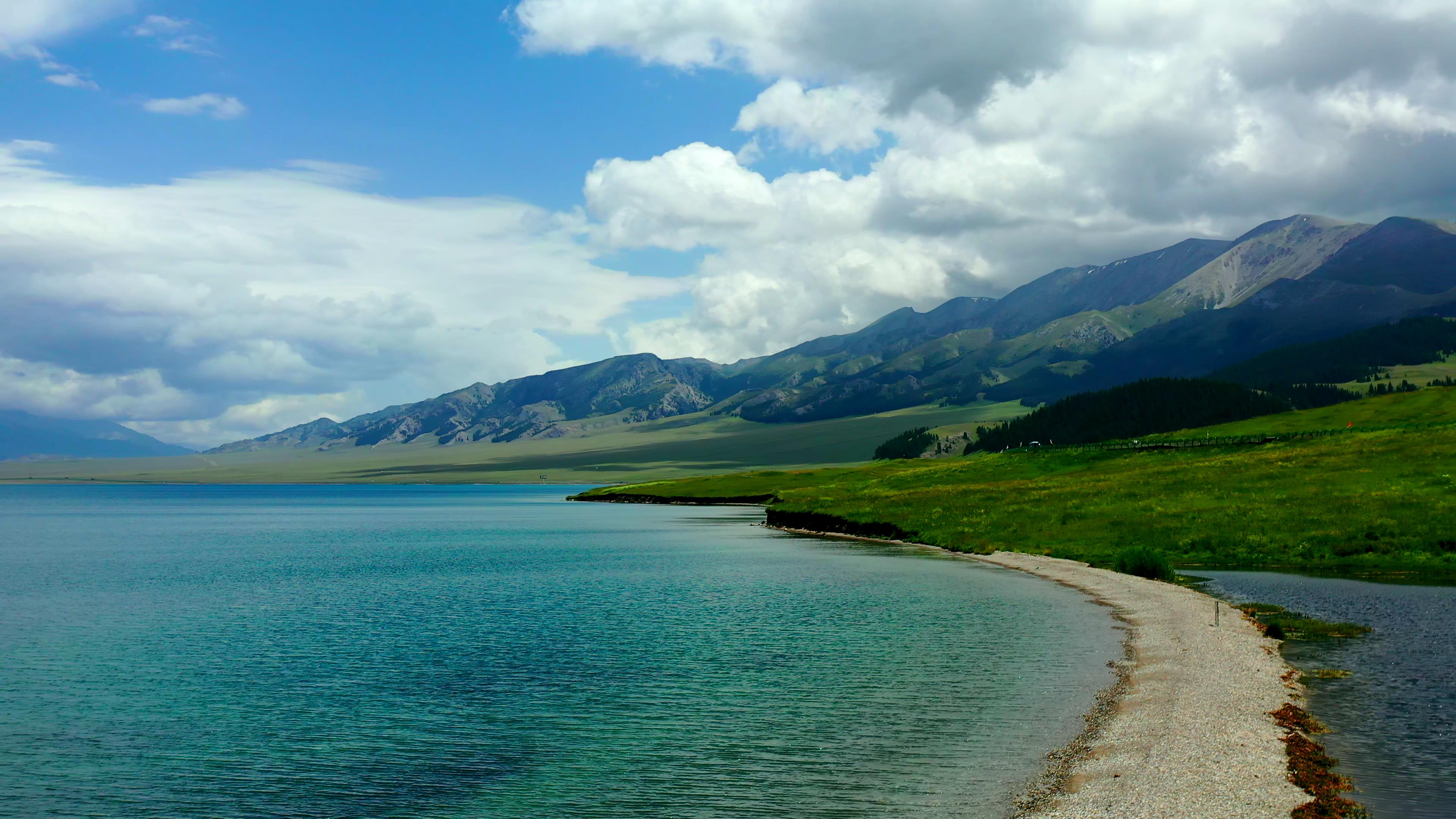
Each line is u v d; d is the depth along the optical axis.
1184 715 25.62
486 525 157.62
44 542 124.31
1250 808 18.55
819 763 23.25
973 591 54.88
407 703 30.67
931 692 29.92
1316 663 32.06
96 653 40.88
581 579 66.81
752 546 96.38
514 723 27.86
